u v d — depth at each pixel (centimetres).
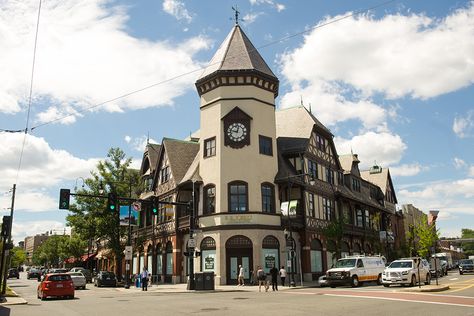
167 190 4372
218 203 3653
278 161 4062
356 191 5466
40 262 11831
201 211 3766
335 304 1786
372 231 5197
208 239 3647
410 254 6103
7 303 2238
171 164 4356
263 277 3052
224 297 2362
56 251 9369
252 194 3666
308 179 4141
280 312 1551
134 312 1670
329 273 3072
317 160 4459
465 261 5359
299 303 1875
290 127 4547
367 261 3206
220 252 3528
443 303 1742
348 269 3027
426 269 3058
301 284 3447
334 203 4656
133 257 5181
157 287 3612
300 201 4041
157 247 4472
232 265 3534
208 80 3975
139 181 4675
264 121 3922
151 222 4769
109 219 4409
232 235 3559
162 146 4647
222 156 3747
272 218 3709
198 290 3078
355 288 2864
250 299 2167
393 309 1566
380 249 5222
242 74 3884
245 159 3734
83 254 7088
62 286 2589
